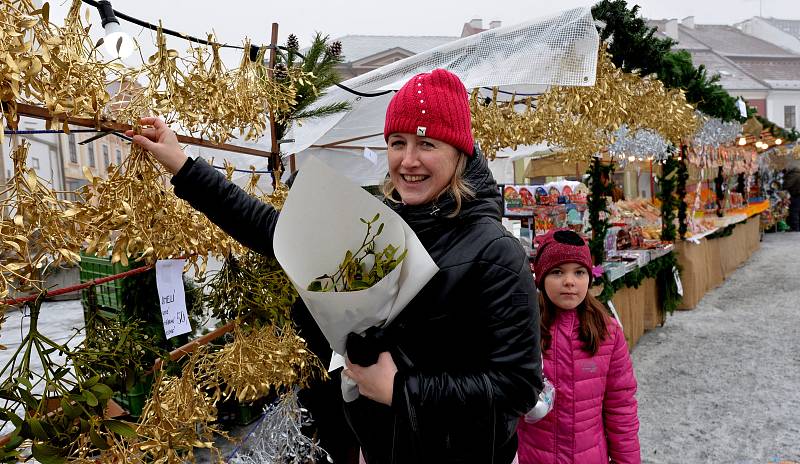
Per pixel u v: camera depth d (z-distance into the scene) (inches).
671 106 148.9
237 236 49.7
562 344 75.1
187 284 86.4
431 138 39.9
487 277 38.1
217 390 56.4
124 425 38.9
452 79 41.1
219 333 60.4
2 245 33.2
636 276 186.5
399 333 38.5
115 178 42.1
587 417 74.1
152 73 46.5
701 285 278.2
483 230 39.7
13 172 35.1
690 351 191.8
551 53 93.4
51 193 36.3
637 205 259.8
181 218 48.5
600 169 165.5
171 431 46.4
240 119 58.1
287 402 69.7
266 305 60.6
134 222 41.9
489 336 37.8
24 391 35.3
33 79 32.8
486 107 109.4
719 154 319.9
